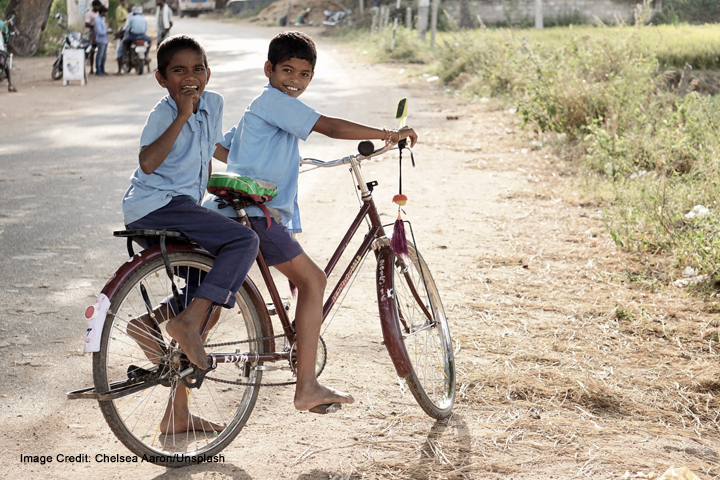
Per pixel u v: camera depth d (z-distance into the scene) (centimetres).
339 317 447
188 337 267
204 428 316
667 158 770
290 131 300
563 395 357
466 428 326
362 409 339
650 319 448
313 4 4753
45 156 887
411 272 355
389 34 2538
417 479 285
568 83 1008
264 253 298
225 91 1505
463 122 1183
